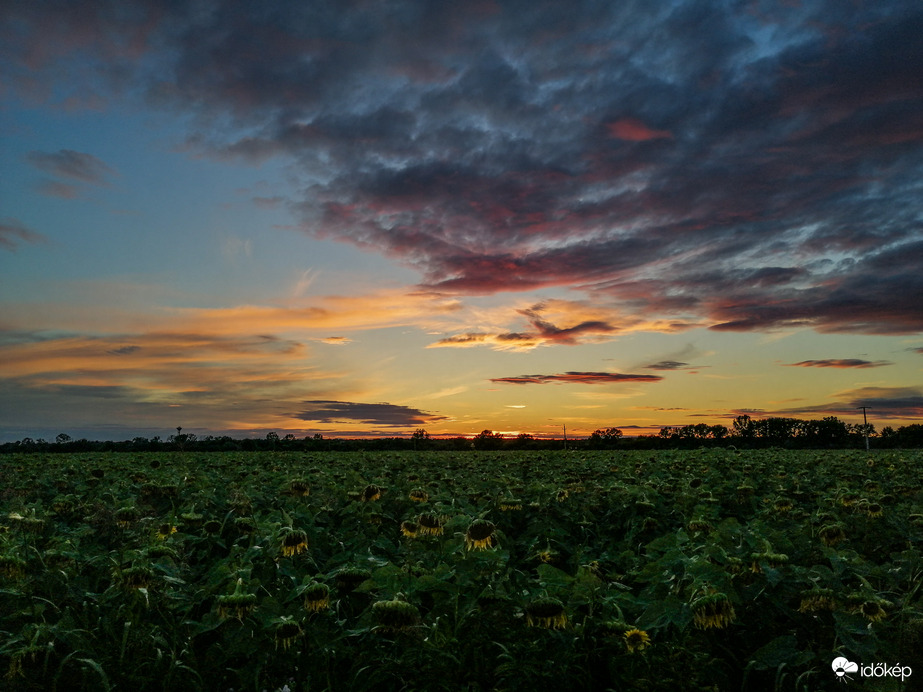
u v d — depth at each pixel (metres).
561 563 7.16
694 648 3.95
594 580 4.52
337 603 4.75
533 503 8.59
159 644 4.30
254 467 15.00
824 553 5.34
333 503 8.61
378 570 4.62
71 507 8.19
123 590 4.71
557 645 4.05
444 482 11.70
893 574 4.97
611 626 4.05
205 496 8.95
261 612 4.29
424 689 3.86
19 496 9.80
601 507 9.12
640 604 4.33
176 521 6.93
